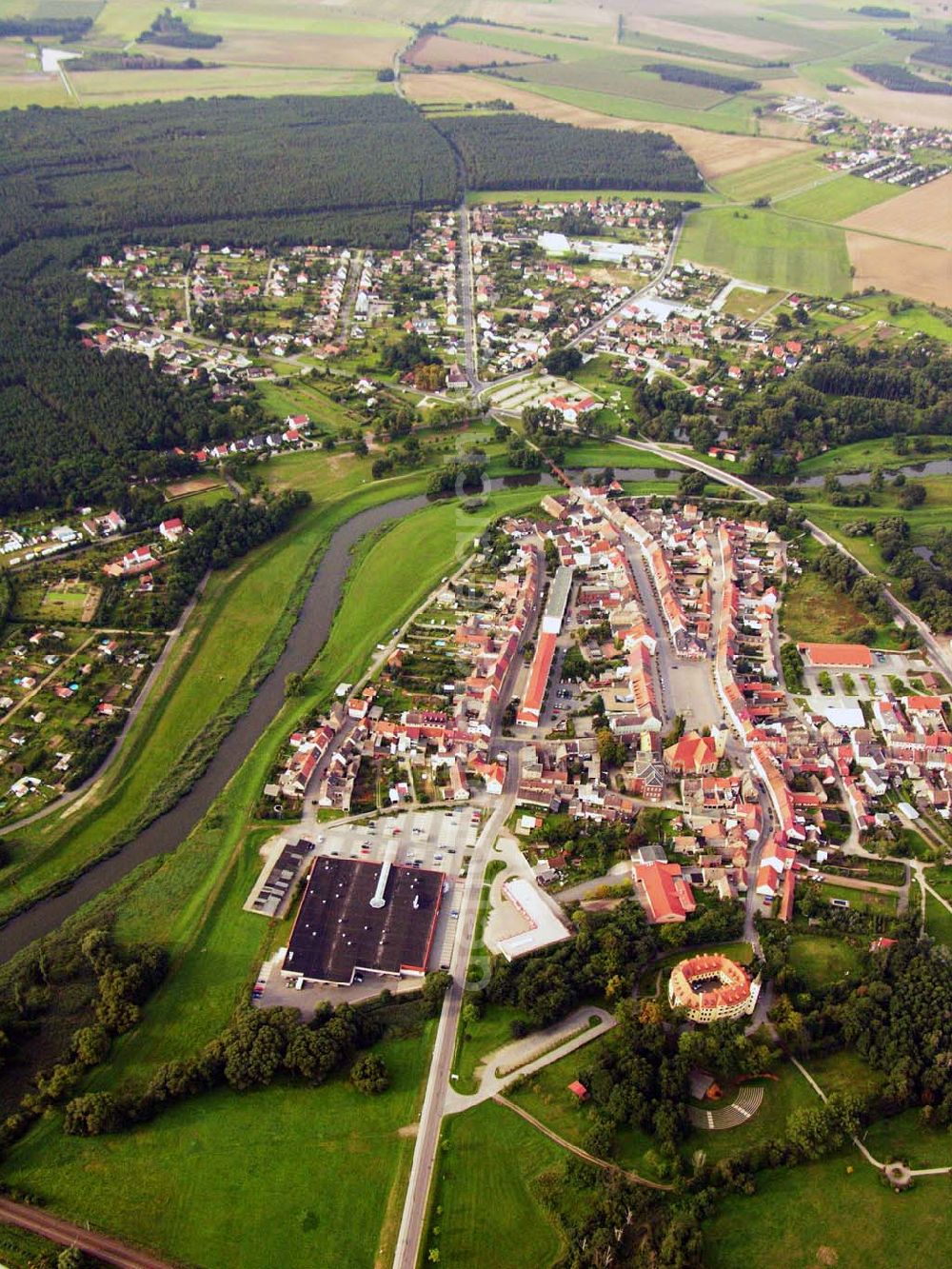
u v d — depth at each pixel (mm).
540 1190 184750
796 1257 176625
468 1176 187250
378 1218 180750
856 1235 180125
